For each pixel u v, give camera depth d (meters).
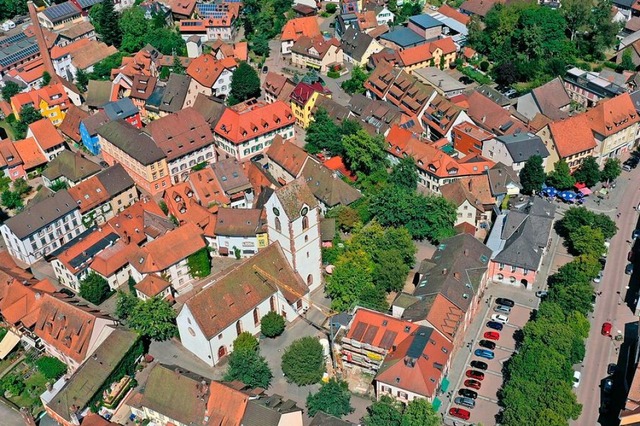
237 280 159.00
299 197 161.00
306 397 148.12
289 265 167.62
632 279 175.50
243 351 149.50
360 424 138.88
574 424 141.50
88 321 157.12
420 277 171.00
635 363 144.62
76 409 142.88
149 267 173.38
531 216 183.38
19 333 167.12
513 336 161.12
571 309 160.50
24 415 145.62
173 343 164.00
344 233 193.38
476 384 149.25
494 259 174.00
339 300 164.25
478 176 198.25
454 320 151.75
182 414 138.50
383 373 142.25
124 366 152.75
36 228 191.38
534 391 138.12
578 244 178.00
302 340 151.50
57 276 189.00
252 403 134.25
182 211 194.88
